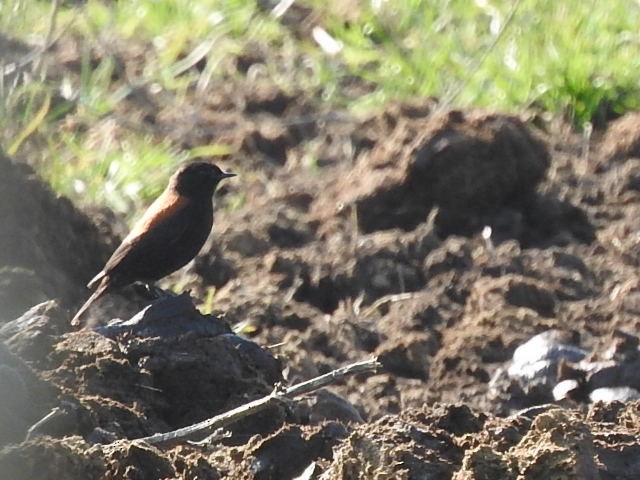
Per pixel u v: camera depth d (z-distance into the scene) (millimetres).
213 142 15680
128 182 14336
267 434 7871
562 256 12891
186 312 8766
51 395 7168
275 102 16656
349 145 15414
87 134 15367
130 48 17641
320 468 6773
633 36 17297
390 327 11867
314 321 11867
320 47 18047
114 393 7934
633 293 12070
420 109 15617
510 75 16438
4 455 6199
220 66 17484
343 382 10938
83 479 6379
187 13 18578
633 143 14867
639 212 13727
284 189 14531
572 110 15875
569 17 17406
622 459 6426
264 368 8789
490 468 6156
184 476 6695
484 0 18219
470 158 13547
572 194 14172
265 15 18578
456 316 12008
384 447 6406
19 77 15922
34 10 18078
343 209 13742
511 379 10672
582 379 10453
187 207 10977
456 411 6914
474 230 13523
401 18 18406
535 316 11672
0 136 13398
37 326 8109
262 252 13266
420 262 12891
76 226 11562
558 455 6082
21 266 10648
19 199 10984
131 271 10789
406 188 13672
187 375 8344
